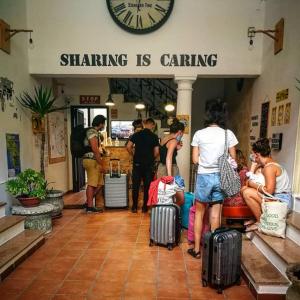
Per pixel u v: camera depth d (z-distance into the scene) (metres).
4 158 3.21
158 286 2.13
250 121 4.32
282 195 2.62
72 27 3.88
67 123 5.68
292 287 1.59
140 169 4.02
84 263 2.50
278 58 3.26
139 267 2.43
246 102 4.54
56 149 5.09
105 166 4.36
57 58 3.91
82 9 3.85
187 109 4.02
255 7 3.78
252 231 2.69
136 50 3.90
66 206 4.50
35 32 3.87
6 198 3.20
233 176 2.35
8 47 3.30
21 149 3.66
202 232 2.71
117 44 3.90
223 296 2.02
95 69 3.94
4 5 3.23
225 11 3.82
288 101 2.98
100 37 3.89
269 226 2.42
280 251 2.12
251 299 1.99
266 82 3.64
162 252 2.73
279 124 3.21
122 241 3.01
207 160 2.43
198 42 3.87
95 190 4.19
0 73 3.14
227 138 2.42
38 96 3.78
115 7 3.80
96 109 6.44
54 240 3.03
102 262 2.52
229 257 2.07
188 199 3.34
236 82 5.07
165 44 3.89
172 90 8.66
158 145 4.02
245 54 3.86
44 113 3.68
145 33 3.88
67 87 5.64
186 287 2.13
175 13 3.84
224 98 5.96
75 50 3.91
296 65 2.82
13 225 2.69
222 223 2.95
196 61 3.90
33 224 3.03
